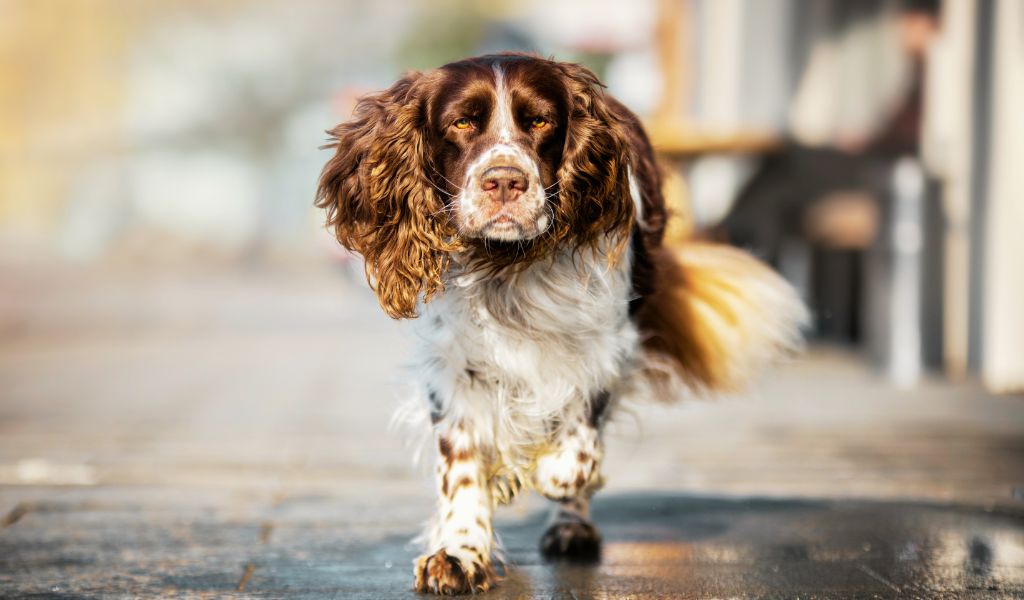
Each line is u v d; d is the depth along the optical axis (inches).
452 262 171.5
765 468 269.7
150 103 2354.8
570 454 174.6
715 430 326.0
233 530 203.5
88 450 290.8
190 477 255.1
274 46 2229.3
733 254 215.0
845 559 181.5
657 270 194.9
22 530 203.2
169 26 2300.7
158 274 1385.3
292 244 2209.6
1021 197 408.8
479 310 171.0
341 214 176.1
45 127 2421.3
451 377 171.8
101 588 166.6
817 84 548.4
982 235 421.7
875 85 483.2
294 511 219.5
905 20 458.9
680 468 269.6
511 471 175.8
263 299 932.6
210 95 2273.6
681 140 486.0
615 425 206.4
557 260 171.9
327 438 310.7
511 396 173.3
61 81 2401.6
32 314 785.6
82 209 2426.2
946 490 243.6
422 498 231.9
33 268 1566.2
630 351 182.9
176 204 2472.9
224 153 2357.3
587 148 169.3
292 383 437.4
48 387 424.8
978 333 427.5
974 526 205.8
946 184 434.3
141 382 440.8
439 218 168.9
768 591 163.0
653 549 189.2
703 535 199.3
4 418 345.7
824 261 578.6
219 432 320.8
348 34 2202.3
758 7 627.2
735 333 207.8
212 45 2265.0
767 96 613.0
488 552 167.8
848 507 223.6
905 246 431.2
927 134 439.8
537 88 166.6
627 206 172.9
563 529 186.9
